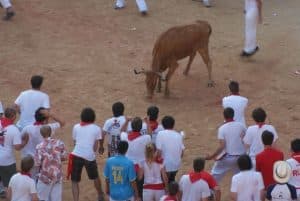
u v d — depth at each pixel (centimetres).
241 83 3866
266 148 2375
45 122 2639
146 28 4575
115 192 2361
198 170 2273
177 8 4969
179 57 3619
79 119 3450
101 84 3825
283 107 3591
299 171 2358
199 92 3759
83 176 2981
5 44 4228
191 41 3612
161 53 3534
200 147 3184
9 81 3812
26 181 2261
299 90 3784
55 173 2420
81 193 2841
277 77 3938
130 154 2498
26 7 4769
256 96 3709
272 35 4528
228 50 4291
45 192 2428
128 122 2617
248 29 4094
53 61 4053
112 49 4247
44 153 2422
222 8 5044
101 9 4856
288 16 4916
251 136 2564
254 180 2223
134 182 2356
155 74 3541
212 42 4403
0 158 2575
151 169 2405
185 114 3506
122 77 3912
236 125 2608
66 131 3328
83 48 4238
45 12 4716
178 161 2525
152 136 2580
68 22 4594
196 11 4934
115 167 2345
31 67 3969
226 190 2862
